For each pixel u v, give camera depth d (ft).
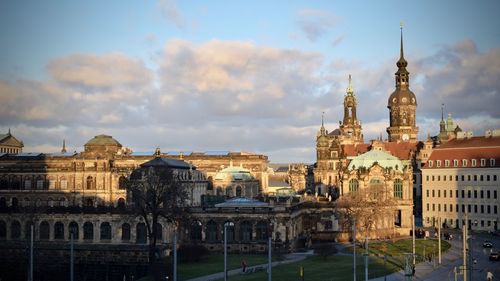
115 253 652.07
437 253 613.93
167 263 583.17
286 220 655.76
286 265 547.90
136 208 634.43
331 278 470.39
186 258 596.70
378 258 581.12
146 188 637.30
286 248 652.07
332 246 635.66
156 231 636.48
